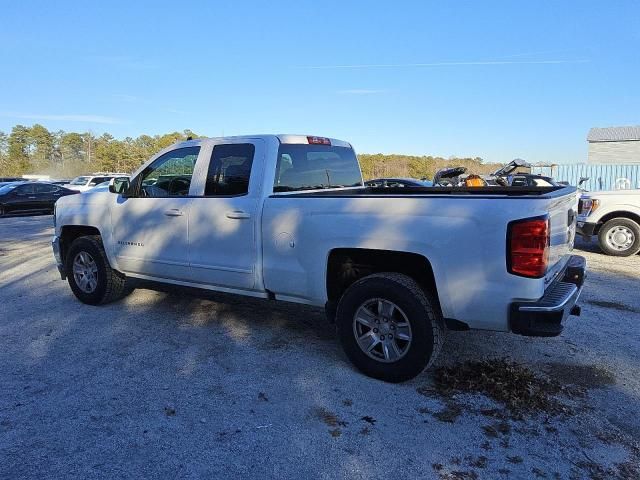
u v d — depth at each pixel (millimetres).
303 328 5250
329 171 5496
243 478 2797
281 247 4387
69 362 4363
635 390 3857
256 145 4703
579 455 3018
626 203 9695
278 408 3562
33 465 2902
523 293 3408
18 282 7531
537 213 3361
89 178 29984
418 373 3814
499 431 3273
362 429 3293
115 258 5785
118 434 3225
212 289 5051
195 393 3783
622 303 6277
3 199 21641
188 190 5129
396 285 3791
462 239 3551
